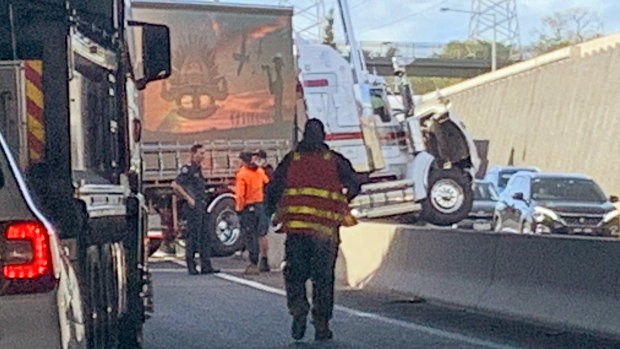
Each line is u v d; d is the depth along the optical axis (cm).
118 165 965
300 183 1177
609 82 5353
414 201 2844
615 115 5266
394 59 2988
